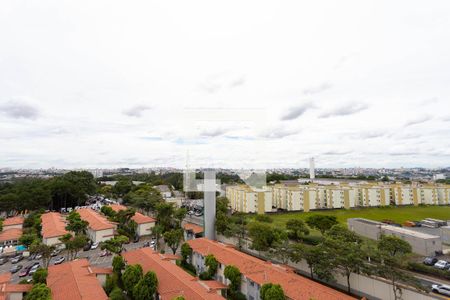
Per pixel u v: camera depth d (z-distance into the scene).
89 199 122.25
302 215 87.38
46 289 29.50
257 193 89.62
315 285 30.14
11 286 33.47
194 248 46.12
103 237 62.16
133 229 67.44
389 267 30.14
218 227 58.41
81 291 29.31
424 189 108.62
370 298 32.28
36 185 103.06
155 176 185.62
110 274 37.97
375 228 57.53
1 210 86.75
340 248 34.81
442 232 56.97
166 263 38.84
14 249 56.25
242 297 33.50
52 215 78.38
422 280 35.97
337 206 99.88
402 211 94.38
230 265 35.81
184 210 71.62
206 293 29.45
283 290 28.89
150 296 30.69
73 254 53.91
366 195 103.06
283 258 41.41
